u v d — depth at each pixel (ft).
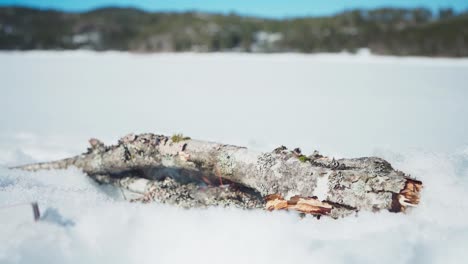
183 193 12.13
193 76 80.59
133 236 8.63
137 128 30.35
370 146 21.95
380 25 251.60
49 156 20.79
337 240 8.40
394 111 36.42
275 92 53.57
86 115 37.04
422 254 7.75
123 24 327.88
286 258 7.88
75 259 7.86
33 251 7.78
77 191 11.73
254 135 26.86
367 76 74.54
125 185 13.88
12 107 41.98
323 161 10.75
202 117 35.76
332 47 206.08
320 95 49.60
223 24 299.58
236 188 12.15
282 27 291.79
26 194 10.76
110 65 113.80
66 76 79.51
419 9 260.83
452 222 8.50
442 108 36.94
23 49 236.63
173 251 8.32
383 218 8.93
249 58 156.76
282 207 10.43
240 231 8.88
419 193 9.21
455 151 12.25
